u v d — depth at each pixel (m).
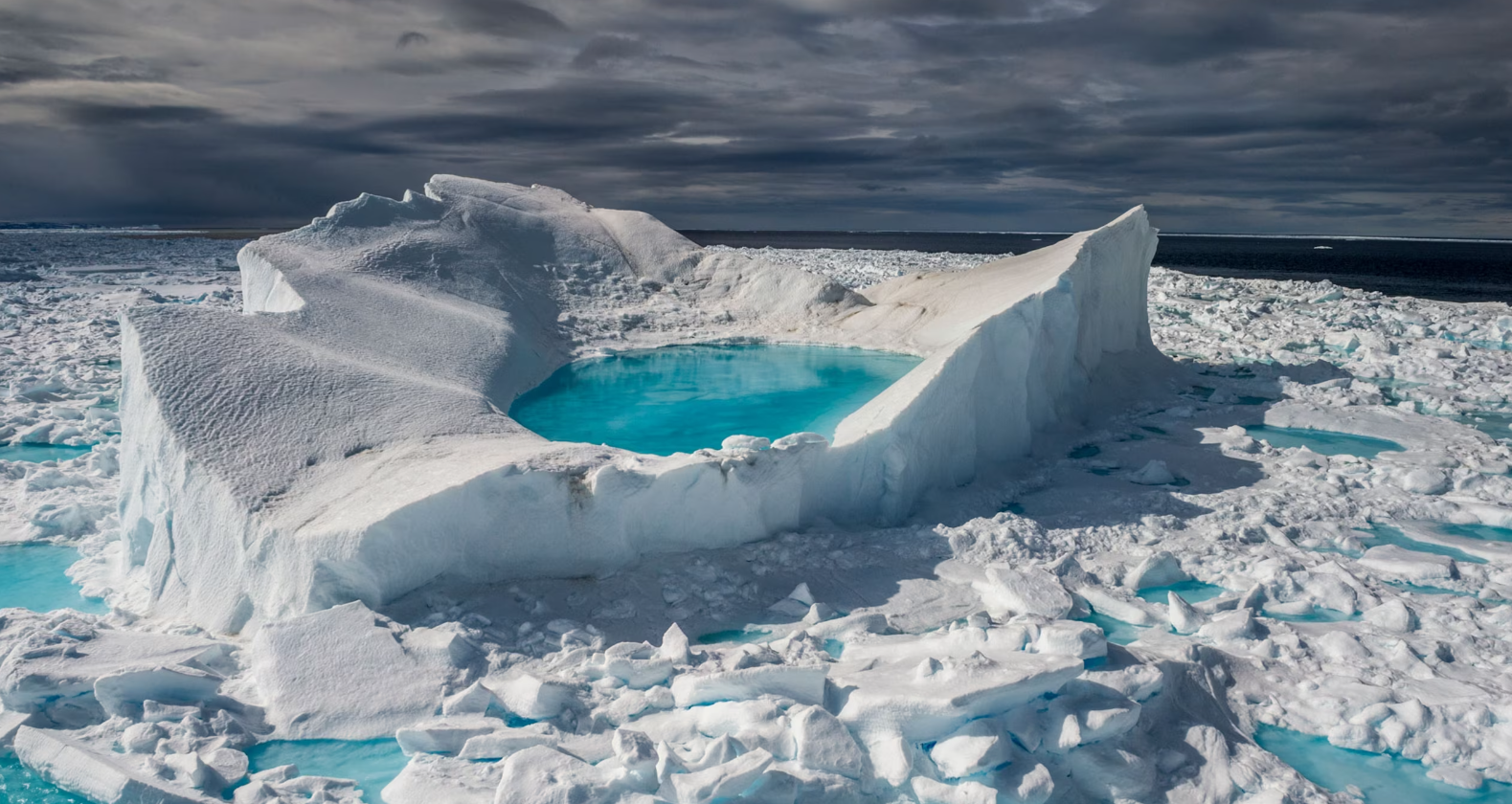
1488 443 15.84
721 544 10.39
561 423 15.38
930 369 12.77
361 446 10.36
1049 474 14.12
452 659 7.80
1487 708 7.60
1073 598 9.69
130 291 33.88
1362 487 13.75
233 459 9.46
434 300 18.08
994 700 6.91
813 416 15.95
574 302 22.73
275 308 15.69
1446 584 10.42
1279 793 6.63
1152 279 43.44
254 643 7.98
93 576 10.27
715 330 22.81
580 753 6.76
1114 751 6.86
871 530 11.36
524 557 9.36
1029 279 18.67
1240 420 17.64
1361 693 7.96
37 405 17.56
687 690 7.36
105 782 6.43
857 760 6.55
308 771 6.85
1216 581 10.62
